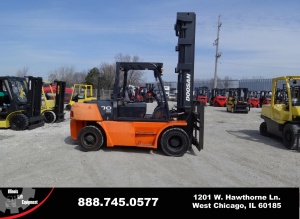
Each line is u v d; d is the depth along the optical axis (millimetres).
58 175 5215
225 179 5246
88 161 6191
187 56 6953
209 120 16281
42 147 7484
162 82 6957
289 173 5773
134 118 6973
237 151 7727
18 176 5121
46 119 12625
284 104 9625
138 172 5512
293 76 8562
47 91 17672
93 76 42125
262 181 5203
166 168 5828
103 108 7066
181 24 7008
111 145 7035
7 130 10305
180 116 7176
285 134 8438
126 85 7465
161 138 6840
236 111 22234
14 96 10367
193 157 6809
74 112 7250
